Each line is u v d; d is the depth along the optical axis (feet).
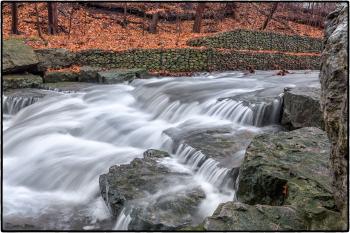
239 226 11.62
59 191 23.25
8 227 18.63
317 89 29.71
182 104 34.96
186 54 54.44
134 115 35.50
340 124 10.16
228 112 31.09
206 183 20.59
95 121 33.86
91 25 70.49
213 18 82.38
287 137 18.39
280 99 30.32
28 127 32.68
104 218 19.60
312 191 13.66
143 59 53.42
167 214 17.53
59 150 28.12
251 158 16.70
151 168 21.99
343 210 10.85
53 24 63.41
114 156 26.50
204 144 24.14
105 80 47.78
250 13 86.02
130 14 78.38
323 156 16.42
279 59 60.75
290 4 91.61
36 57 48.34
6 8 68.08
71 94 43.16
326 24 12.55
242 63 57.88
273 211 12.24
